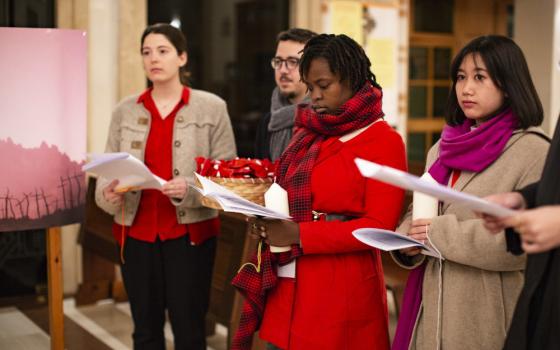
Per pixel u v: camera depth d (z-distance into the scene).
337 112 2.15
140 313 3.25
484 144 2.03
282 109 3.15
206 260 3.30
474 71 2.05
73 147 3.17
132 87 5.37
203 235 3.24
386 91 6.95
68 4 5.08
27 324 4.68
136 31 5.35
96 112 5.27
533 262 1.68
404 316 2.19
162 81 3.19
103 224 4.85
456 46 8.02
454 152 2.07
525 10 7.01
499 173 2.00
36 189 3.12
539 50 6.90
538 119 2.01
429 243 2.01
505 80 2.01
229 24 6.23
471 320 2.01
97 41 5.23
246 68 6.38
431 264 2.10
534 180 1.95
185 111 3.24
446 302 2.04
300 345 2.18
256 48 6.39
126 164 2.73
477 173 2.04
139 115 3.24
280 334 2.22
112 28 5.29
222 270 3.73
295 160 2.27
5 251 5.05
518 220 1.47
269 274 2.22
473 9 8.04
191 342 3.27
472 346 2.00
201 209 3.21
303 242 2.11
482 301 2.01
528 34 7.00
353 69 2.13
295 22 6.36
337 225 2.12
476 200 1.48
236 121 6.40
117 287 5.11
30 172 3.11
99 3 5.22
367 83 2.17
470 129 2.15
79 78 3.15
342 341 2.17
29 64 3.07
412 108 7.84
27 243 5.13
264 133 3.42
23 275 5.14
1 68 3.03
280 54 3.13
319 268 2.19
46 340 4.36
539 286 1.68
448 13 7.94
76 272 5.29
